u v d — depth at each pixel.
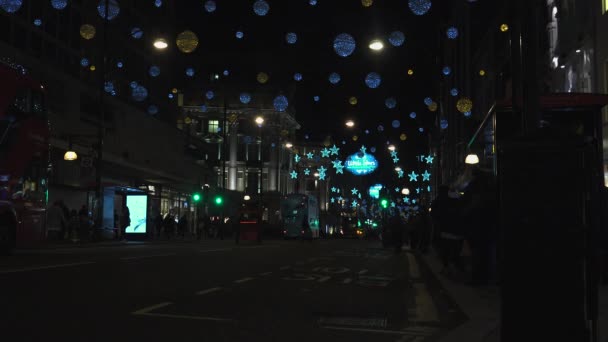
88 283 10.64
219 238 55.62
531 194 4.33
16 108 17.98
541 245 4.28
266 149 93.88
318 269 16.58
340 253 27.31
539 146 4.33
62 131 34.25
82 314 7.49
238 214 41.28
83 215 31.25
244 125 93.25
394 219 29.33
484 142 14.23
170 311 8.07
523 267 4.31
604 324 6.96
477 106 47.88
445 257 15.03
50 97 34.53
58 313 7.47
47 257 17.50
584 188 4.28
